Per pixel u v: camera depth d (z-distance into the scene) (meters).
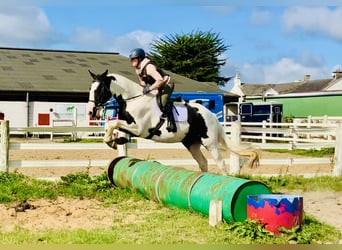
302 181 12.13
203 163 10.82
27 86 32.06
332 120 27.31
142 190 9.62
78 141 24.52
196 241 6.84
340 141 13.13
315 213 9.06
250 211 7.32
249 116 30.39
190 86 38.09
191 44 62.41
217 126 10.54
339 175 13.11
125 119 9.80
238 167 12.48
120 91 9.83
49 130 11.98
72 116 32.66
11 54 40.66
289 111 40.09
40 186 10.48
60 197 9.91
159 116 9.87
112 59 43.75
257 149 10.66
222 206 7.56
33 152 19.62
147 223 7.85
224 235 7.08
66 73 36.41
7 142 11.14
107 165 11.18
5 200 9.32
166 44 63.78
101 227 7.61
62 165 11.45
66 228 7.50
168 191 8.80
